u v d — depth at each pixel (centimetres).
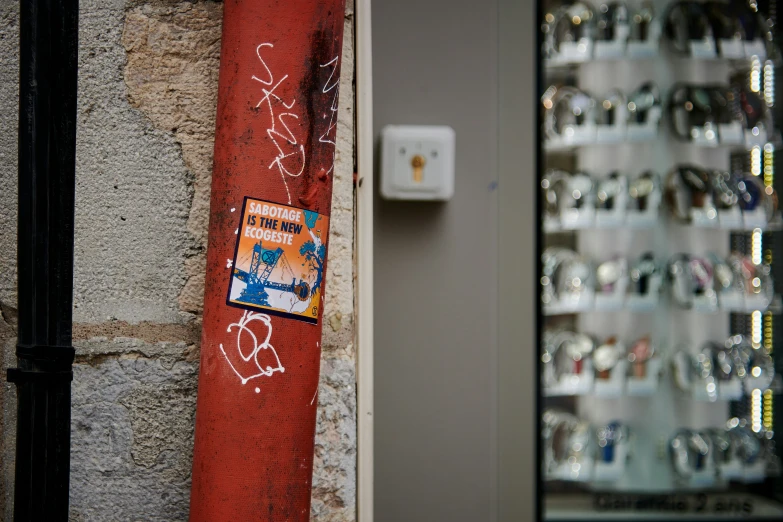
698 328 226
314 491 120
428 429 200
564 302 214
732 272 224
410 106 198
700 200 225
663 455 223
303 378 104
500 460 203
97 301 116
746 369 223
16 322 119
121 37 117
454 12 199
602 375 217
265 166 103
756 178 225
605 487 217
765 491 223
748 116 224
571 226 215
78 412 116
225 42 107
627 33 220
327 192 107
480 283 201
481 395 201
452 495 201
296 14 104
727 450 223
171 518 116
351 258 124
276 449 102
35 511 103
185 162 117
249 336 102
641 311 224
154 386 116
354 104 129
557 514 213
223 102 106
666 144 225
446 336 200
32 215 105
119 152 117
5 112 118
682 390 225
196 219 117
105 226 116
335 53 107
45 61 104
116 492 116
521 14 202
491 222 201
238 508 101
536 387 204
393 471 200
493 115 201
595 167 217
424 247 199
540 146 206
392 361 199
